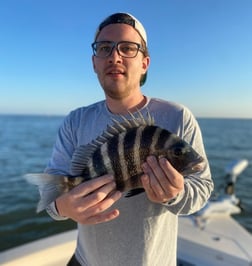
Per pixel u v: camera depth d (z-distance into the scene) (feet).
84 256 2.38
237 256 3.50
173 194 1.67
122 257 2.15
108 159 1.84
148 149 1.77
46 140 46.52
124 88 2.23
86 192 1.74
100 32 2.34
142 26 2.36
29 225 10.21
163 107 2.27
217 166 23.81
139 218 2.11
